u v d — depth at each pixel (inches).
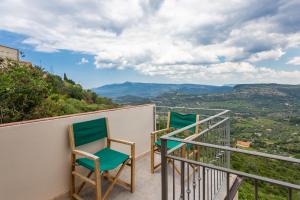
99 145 107.0
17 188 72.0
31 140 75.8
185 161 55.4
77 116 94.3
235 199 102.0
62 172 88.1
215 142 93.9
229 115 113.6
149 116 149.7
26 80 147.3
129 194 93.7
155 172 117.3
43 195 80.8
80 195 92.2
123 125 124.7
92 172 93.7
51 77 257.1
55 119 84.4
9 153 69.3
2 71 150.7
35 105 148.2
